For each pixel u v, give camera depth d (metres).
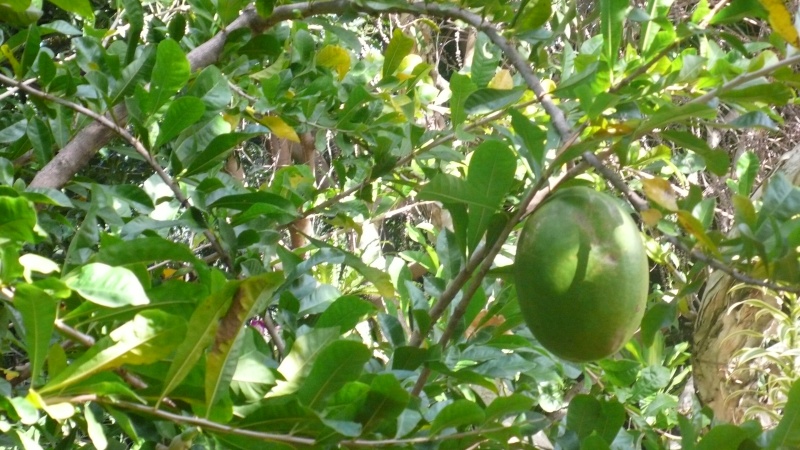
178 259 1.28
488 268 1.50
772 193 1.39
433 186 1.45
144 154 1.74
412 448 1.33
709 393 3.60
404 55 2.43
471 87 1.96
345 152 2.43
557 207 1.44
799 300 3.33
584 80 1.45
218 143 1.76
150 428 1.21
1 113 2.56
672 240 1.35
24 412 0.95
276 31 2.44
